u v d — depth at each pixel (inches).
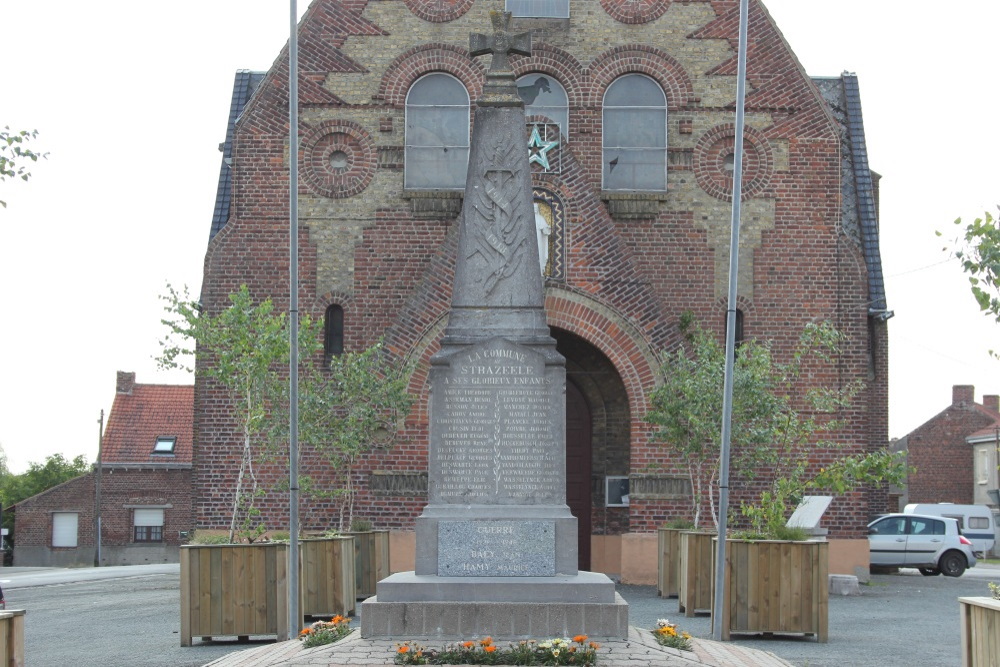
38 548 2512.3
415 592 625.9
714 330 1175.6
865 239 1331.2
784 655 711.1
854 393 1059.9
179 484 2511.1
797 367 1166.3
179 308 894.4
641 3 1205.7
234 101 1366.9
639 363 1119.0
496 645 590.9
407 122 1194.6
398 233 1179.9
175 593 1178.6
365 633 612.1
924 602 1043.9
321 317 1060.5
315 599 870.4
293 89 807.7
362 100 1190.3
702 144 1192.8
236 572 751.1
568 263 1125.1
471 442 679.1
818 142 1188.5
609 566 1187.9
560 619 611.5
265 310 916.0
